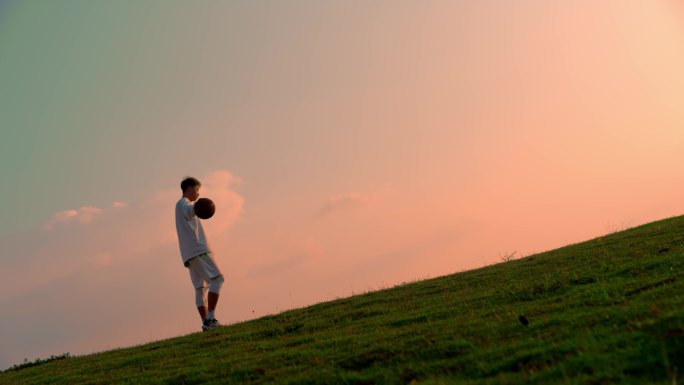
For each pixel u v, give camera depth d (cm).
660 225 1777
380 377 730
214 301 1464
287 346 1020
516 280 1295
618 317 761
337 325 1158
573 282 1121
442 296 1284
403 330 957
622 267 1160
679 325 659
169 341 1346
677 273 997
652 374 568
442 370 712
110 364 1157
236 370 883
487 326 866
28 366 1438
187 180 1526
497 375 650
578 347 670
